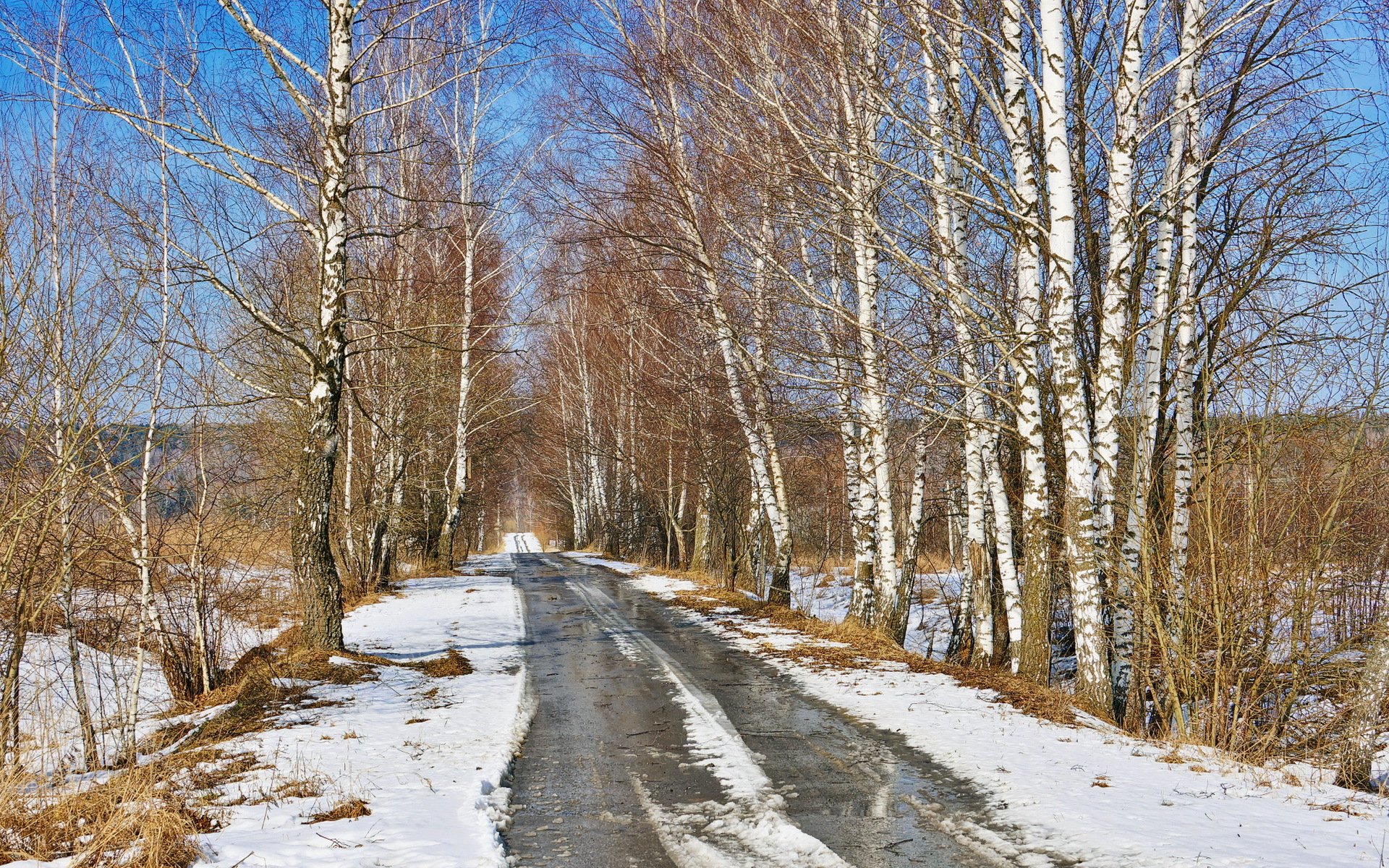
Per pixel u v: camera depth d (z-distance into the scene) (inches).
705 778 296.5
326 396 509.0
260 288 629.0
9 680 339.0
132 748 332.2
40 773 313.6
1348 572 455.2
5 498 335.9
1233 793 271.3
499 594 962.1
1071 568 419.2
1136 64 410.0
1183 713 411.5
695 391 879.7
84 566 406.6
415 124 892.6
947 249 511.8
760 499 983.0
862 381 598.5
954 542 1122.0
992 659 600.4
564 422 1716.3
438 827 241.1
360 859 217.0
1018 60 422.6
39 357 336.2
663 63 607.2
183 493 458.0
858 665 503.5
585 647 601.9
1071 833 230.5
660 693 443.2
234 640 592.7
